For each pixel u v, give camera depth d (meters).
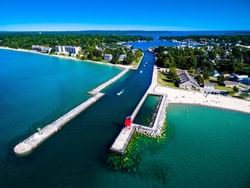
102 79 108.12
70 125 57.56
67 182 37.59
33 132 52.66
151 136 53.62
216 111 71.25
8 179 37.50
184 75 105.25
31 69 129.38
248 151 49.16
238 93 87.88
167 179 39.44
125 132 53.00
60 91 85.88
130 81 106.38
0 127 54.62
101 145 48.59
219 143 52.25
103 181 38.28
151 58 180.75
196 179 39.75
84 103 71.31
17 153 43.47
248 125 62.19
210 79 112.25
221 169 42.75
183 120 64.25
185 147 50.00
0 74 113.75
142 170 41.47
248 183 39.25
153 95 84.19
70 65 146.50
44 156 43.94
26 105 69.62
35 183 36.94
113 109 69.50
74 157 44.06
